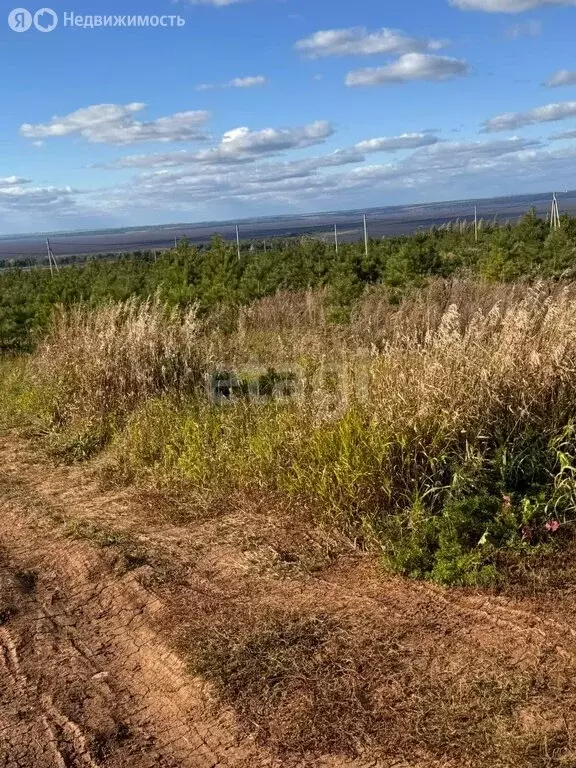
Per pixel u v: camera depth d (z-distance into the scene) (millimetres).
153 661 3486
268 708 3031
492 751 2650
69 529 5090
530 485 4582
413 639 3408
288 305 12688
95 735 2994
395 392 5102
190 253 15695
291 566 4270
